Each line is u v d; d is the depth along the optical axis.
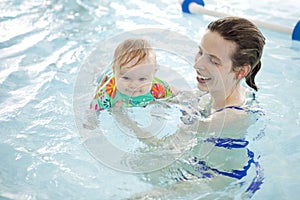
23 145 1.94
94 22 3.42
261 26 3.26
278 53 2.95
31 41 3.01
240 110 2.00
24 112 2.18
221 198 1.64
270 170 1.82
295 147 1.97
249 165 1.81
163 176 1.73
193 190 1.67
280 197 1.68
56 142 1.96
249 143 1.91
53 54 2.82
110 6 3.82
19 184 1.72
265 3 4.00
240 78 1.94
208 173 1.75
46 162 1.84
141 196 1.63
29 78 2.51
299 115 2.20
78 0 3.95
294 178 1.79
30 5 3.73
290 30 3.15
